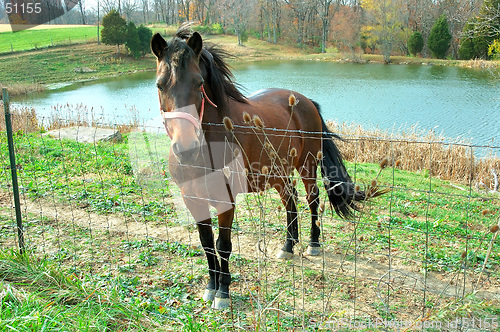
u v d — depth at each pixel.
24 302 2.85
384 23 44.50
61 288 3.17
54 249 4.18
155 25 57.06
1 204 5.43
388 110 19.70
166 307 3.18
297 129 4.15
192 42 2.88
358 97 23.33
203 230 3.22
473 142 13.74
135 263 3.92
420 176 8.04
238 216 5.11
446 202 5.84
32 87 28.89
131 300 3.21
